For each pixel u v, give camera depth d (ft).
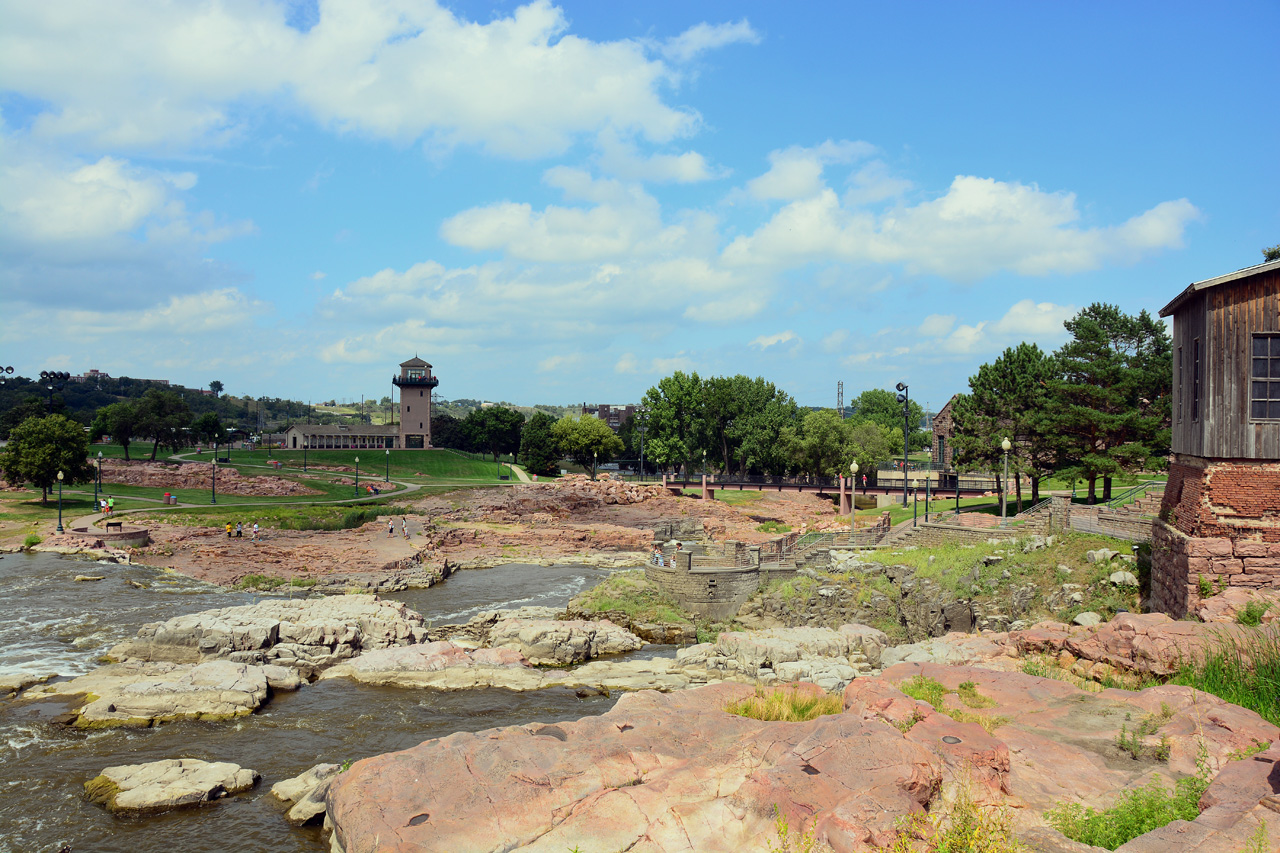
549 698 115.24
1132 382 161.27
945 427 341.00
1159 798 36.94
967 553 145.48
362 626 139.64
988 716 50.52
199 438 471.62
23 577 188.44
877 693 50.19
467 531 288.92
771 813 36.27
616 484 381.19
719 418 442.91
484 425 567.18
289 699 112.57
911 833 32.30
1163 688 52.47
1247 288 81.25
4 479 304.91
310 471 438.40
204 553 225.97
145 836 71.82
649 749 46.93
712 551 201.87
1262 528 80.59
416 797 42.45
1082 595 117.39
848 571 158.40
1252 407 80.94
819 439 381.60
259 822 74.43
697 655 134.41
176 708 104.01
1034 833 33.47
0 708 104.47
